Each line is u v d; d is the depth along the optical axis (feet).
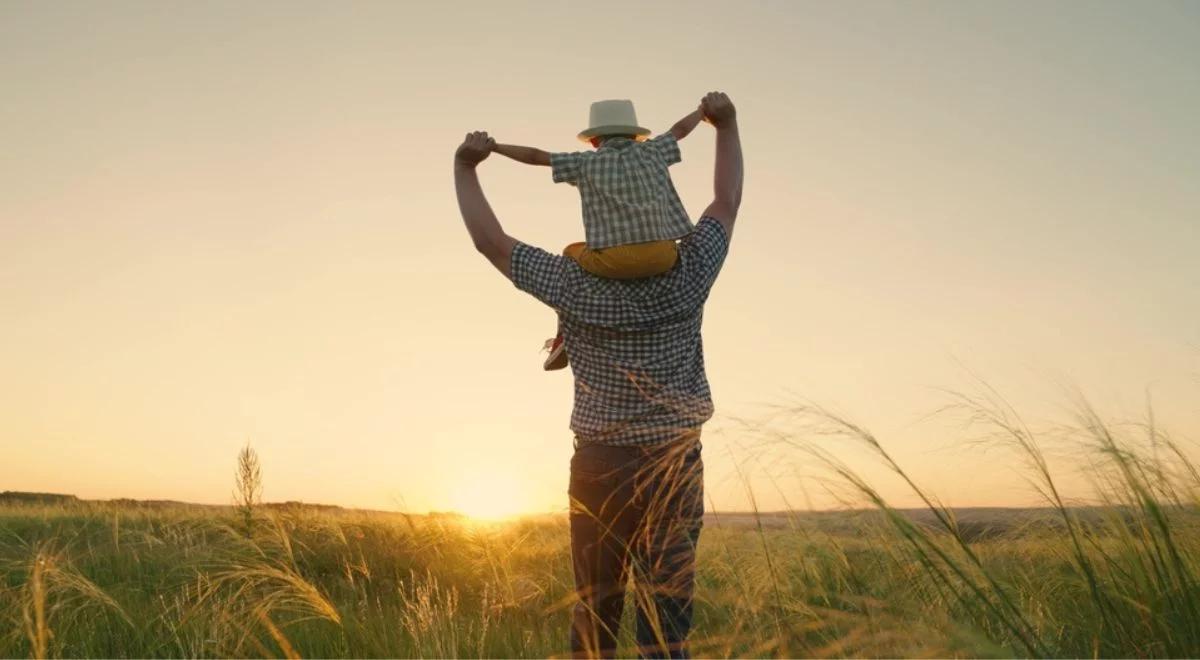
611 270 9.75
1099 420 9.53
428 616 14.75
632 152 10.10
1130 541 9.55
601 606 9.79
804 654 9.43
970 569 9.96
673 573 9.62
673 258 9.89
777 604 10.09
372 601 20.38
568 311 9.87
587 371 10.02
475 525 22.71
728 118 11.36
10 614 13.62
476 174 10.61
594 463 9.82
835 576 10.22
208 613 15.10
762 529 10.13
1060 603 11.22
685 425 9.78
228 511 28.78
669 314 9.91
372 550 25.86
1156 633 8.93
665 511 9.70
